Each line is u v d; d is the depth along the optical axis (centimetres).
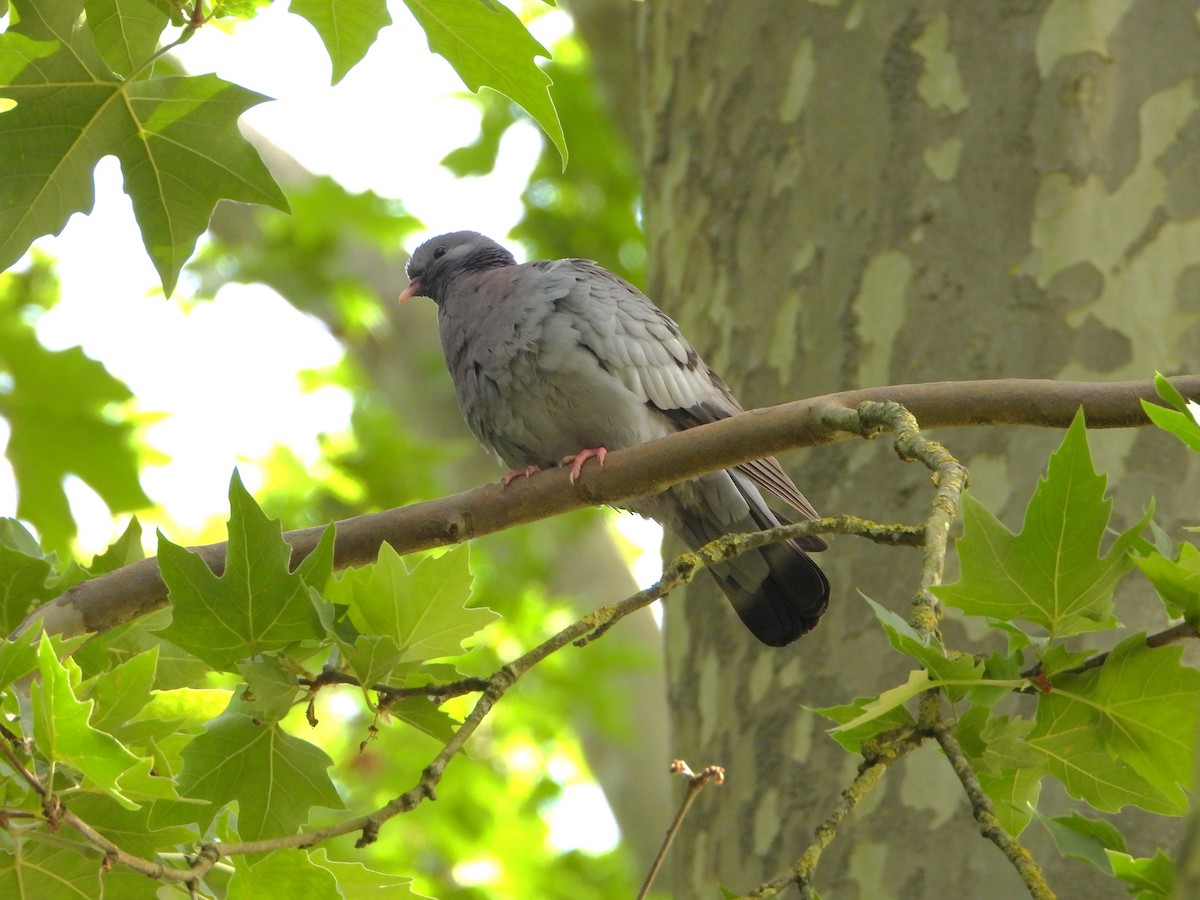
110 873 562
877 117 959
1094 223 879
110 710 570
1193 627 485
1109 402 683
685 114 1108
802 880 452
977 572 491
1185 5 918
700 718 948
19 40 662
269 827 562
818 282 955
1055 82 910
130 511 1378
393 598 546
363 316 2259
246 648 546
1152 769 497
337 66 691
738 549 552
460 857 2009
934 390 695
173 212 708
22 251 691
